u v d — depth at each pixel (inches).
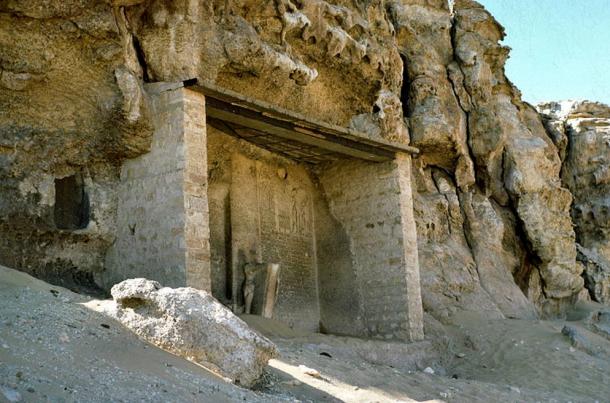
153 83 578.9
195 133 562.9
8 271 437.1
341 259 761.6
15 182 538.3
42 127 548.4
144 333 398.6
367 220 749.9
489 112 963.3
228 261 700.0
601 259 1102.4
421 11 970.7
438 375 650.2
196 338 394.0
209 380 374.6
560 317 1007.0
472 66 966.4
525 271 1003.9
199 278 543.5
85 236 565.9
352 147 702.5
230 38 615.2
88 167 577.0
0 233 528.7
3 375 301.3
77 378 323.9
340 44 707.4
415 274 730.2
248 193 726.5
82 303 418.9
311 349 594.6
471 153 965.2
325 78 723.4
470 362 731.4
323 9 696.4
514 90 1037.8
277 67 655.1
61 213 566.6
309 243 776.3
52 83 541.3
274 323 656.4
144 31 578.9
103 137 569.9
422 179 917.2
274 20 657.0
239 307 693.9
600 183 1131.3
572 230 1026.1
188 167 552.4
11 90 527.5
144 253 560.7
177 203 549.3
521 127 1018.7
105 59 548.4
